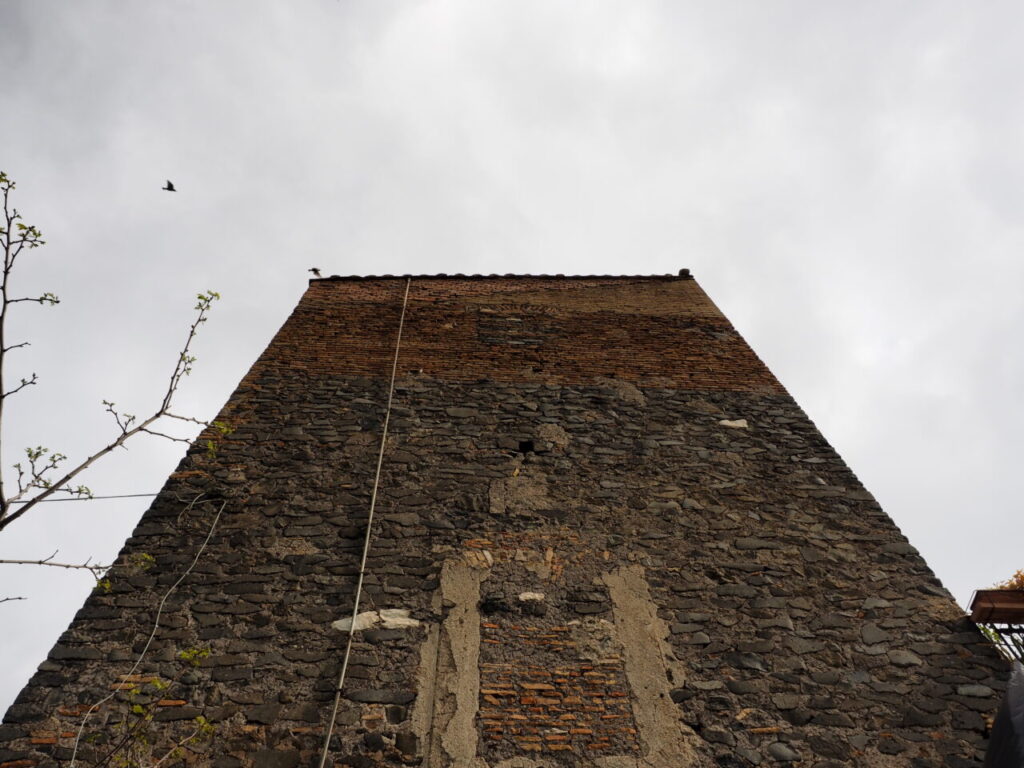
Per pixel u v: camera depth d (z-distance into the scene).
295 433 7.08
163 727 4.65
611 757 4.65
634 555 6.01
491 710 4.84
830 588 5.82
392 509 6.27
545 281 10.87
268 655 5.09
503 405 7.65
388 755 4.57
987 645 5.39
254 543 5.90
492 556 5.90
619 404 7.79
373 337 8.84
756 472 6.95
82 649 5.07
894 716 4.94
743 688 5.08
